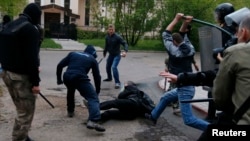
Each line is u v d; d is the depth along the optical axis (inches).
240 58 99.3
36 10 170.2
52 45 917.8
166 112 273.1
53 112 258.8
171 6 934.4
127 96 253.3
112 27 387.2
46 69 498.9
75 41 1172.5
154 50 932.0
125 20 981.8
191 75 136.2
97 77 225.1
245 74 98.1
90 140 204.2
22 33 163.6
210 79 135.1
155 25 985.5
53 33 1268.5
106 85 387.2
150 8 973.8
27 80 171.2
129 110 243.9
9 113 252.2
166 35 215.9
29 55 165.2
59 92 338.0
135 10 980.6
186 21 194.4
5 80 172.2
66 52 815.1
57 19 1515.7
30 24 165.5
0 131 213.0
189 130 231.3
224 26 175.9
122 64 613.9
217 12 180.7
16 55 166.2
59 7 1494.8
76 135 212.1
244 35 107.0
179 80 137.2
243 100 98.3
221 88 104.5
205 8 911.7
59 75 236.1
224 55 104.3
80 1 1660.9
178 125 241.3
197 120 194.5
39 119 240.2
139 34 995.9
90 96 218.7
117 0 973.2
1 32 169.3
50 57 677.3
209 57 164.1
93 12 1116.5
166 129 231.1
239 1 967.6
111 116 242.7
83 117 249.3
